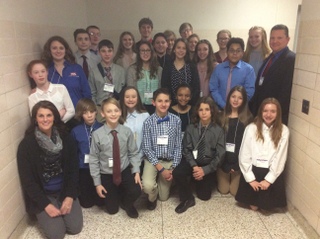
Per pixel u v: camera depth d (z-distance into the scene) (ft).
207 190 8.39
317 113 6.53
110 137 7.43
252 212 7.86
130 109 8.59
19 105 7.09
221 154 8.14
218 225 7.29
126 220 7.54
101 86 10.11
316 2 6.53
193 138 8.29
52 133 6.79
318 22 6.43
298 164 7.47
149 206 7.99
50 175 6.88
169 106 8.73
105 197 7.70
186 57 10.32
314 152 6.67
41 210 6.72
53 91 7.88
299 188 7.42
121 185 7.84
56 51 8.54
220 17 15.76
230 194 8.84
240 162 7.77
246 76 9.34
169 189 8.49
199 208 8.06
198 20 15.79
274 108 7.32
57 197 7.09
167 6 15.52
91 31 12.02
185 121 9.05
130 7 15.51
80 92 9.27
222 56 12.48
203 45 10.39
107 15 15.61
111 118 7.29
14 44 6.93
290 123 7.92
